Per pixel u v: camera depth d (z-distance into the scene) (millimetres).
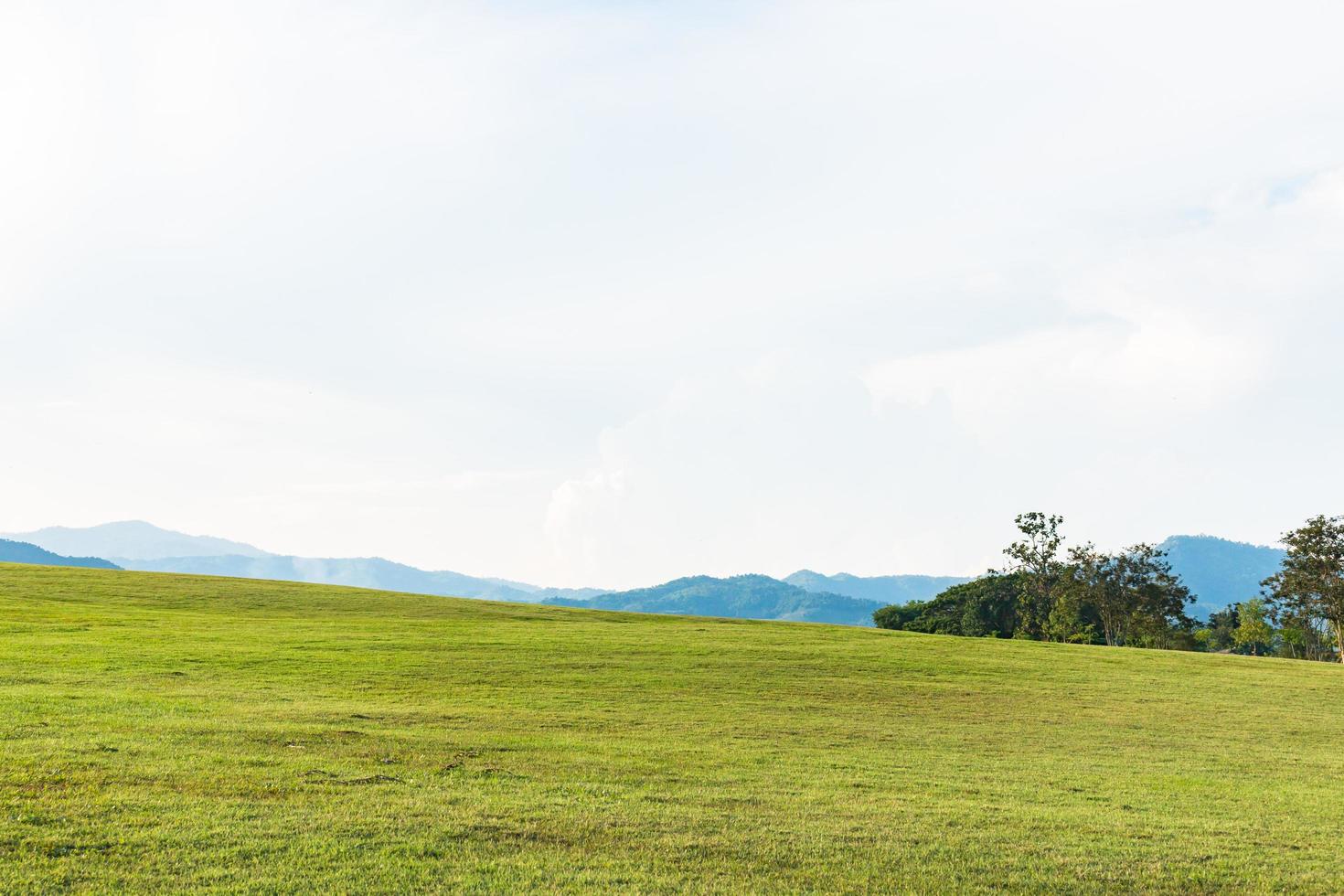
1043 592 132125
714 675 40969
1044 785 22328
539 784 18938
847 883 13852
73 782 16531
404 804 16609
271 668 36531
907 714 33938
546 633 55188
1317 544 110875
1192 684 47781
